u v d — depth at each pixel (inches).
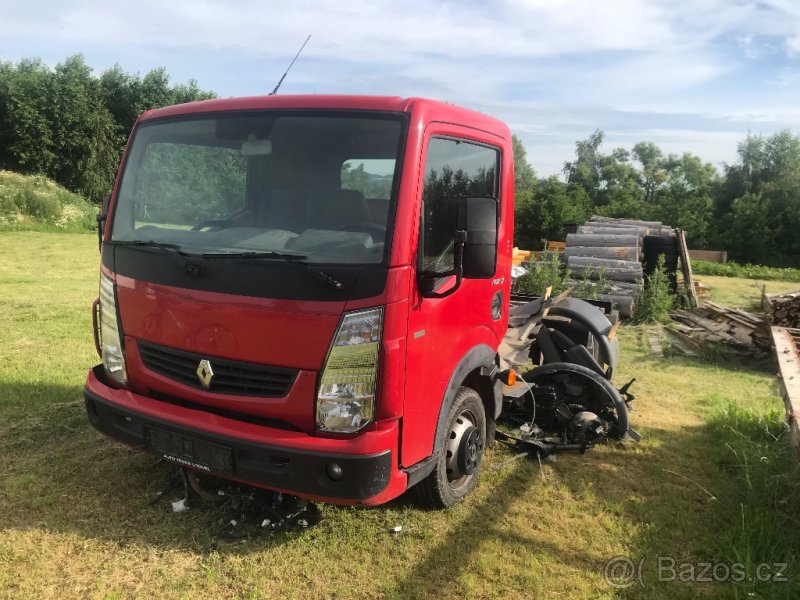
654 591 136.4
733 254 1637.6
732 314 426.9
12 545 138.4
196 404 138.3
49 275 547.5
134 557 137.3
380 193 127.6
